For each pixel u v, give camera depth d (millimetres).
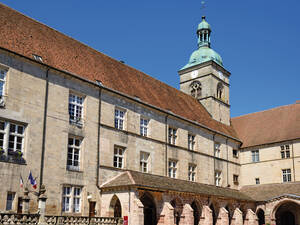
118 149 34500
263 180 50688
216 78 55250
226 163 50031
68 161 29891
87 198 30203
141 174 34375
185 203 35594
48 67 29328
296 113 52875
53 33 35344
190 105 49594
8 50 26766
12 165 25578
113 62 40688
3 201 24609
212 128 48406
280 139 50125
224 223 39781
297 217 46750
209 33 60188
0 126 25672
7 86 26500
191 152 43531
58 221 24969
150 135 38250
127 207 29734
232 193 45281
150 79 45594
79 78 31578
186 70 57344
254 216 44688
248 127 56562
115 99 35000
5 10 31750
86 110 31938
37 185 26891
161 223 32438
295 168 47906
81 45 37844
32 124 27469
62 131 29547
